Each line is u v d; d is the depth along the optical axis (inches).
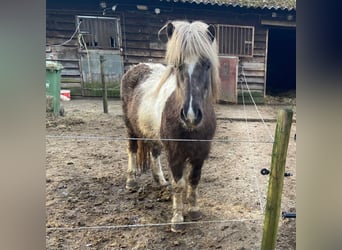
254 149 149.8
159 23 248.5
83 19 240.8
